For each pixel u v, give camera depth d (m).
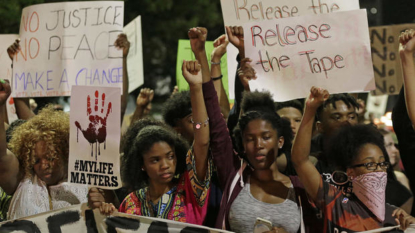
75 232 3.38
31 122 3.62
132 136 3.76
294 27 3.67
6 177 3.53
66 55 4.57
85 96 3.48
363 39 3.56
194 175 3.39
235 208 3.25
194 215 3.39
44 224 3.37
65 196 3.59
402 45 3.35
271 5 3.88
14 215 3.52
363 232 2.95
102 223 3.36
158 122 3.80
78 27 4.58
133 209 3.53
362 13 3.57
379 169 3.14
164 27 12.82
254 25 3.71
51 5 4.63
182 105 4.25
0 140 3.43
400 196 3.95
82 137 3.49
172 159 3.47
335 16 3.61
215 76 4.04
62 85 4.55
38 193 3.54
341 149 3.24
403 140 3.53
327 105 4.16
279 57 3.68
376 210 3.11
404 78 3.33
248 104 3.61
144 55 13.05
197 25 12.95
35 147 3.54
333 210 3.13
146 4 12.52
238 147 3.58
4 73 5.20
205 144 3.38
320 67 3.62
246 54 3.72
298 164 3.18
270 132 3.31
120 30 4.55
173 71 13.30
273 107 3.61
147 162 3.45
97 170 3.46
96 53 4.54
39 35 4.63
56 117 3.67
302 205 3.24
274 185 3.31
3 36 5.21
